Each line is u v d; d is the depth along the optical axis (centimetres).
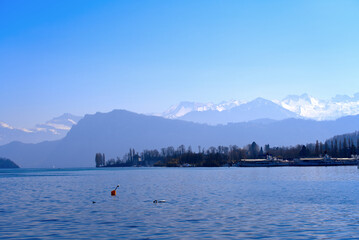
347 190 11775
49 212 7738
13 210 8081
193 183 16688
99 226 6188
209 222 6412
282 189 12538
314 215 6975
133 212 7600
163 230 5828
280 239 5200
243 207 8119
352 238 5219
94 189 13900
